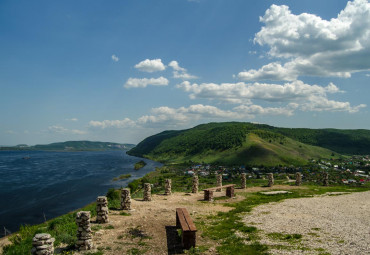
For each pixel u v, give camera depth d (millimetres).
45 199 71812
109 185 95000
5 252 17047
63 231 17516
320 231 15414
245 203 26969
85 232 14156
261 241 14367
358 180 95438
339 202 24875
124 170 155125
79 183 98500
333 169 149000
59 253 13609
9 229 47812
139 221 19719
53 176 117500
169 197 31141
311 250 12398
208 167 175000
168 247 14367
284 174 124000
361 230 15164
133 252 13633
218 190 35688
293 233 15367
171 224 18984
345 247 12477
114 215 21516
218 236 16016
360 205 23109
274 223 17922
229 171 152375
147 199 28609
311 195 30406
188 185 88750
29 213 58375
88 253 13492
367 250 11883
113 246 14531
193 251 13586
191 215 21859
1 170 138875
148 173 140375
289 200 27000
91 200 70875
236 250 13297
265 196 31250
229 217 20781
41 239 11914
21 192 80875
